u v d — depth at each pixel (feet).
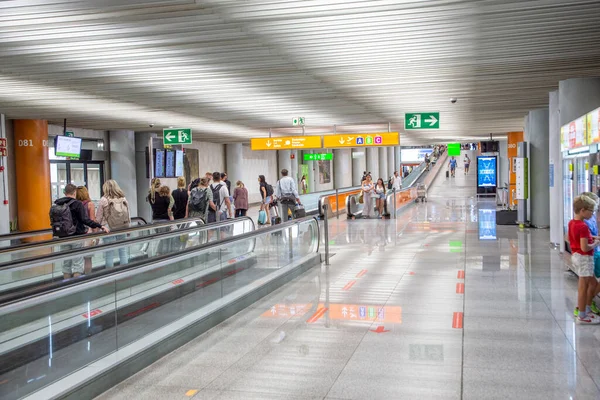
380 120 63.31
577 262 20.99
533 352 17.88
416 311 23.35
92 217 30.60
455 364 16.92
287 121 62.13
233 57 29.45
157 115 54.03
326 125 69.41
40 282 23.16
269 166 124.06
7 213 49.85
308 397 14.70
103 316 16.75
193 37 25.48
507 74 35.24
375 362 17.25
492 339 19.33
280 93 41.63
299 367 16.98
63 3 20.77
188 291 21.53
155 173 62.59
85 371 15.51
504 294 26.03
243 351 18.69
